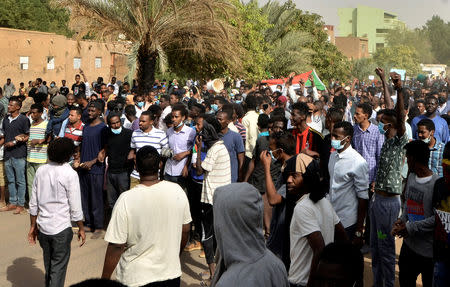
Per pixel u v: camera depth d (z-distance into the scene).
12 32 29.47
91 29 14.73
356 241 5.28
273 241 4.43
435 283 4.18
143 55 14.70
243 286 2.59
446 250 4.09
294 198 4.27
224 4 15.20
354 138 6.82
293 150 4.84
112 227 3.96
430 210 4.62
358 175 5.23
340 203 5.32
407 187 4.86
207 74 16.30
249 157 8.67
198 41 14.45
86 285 1.82
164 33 14.48
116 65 38.06
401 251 4.98
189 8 14.39
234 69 16.25
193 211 6.88
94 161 7.76
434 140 6.87
